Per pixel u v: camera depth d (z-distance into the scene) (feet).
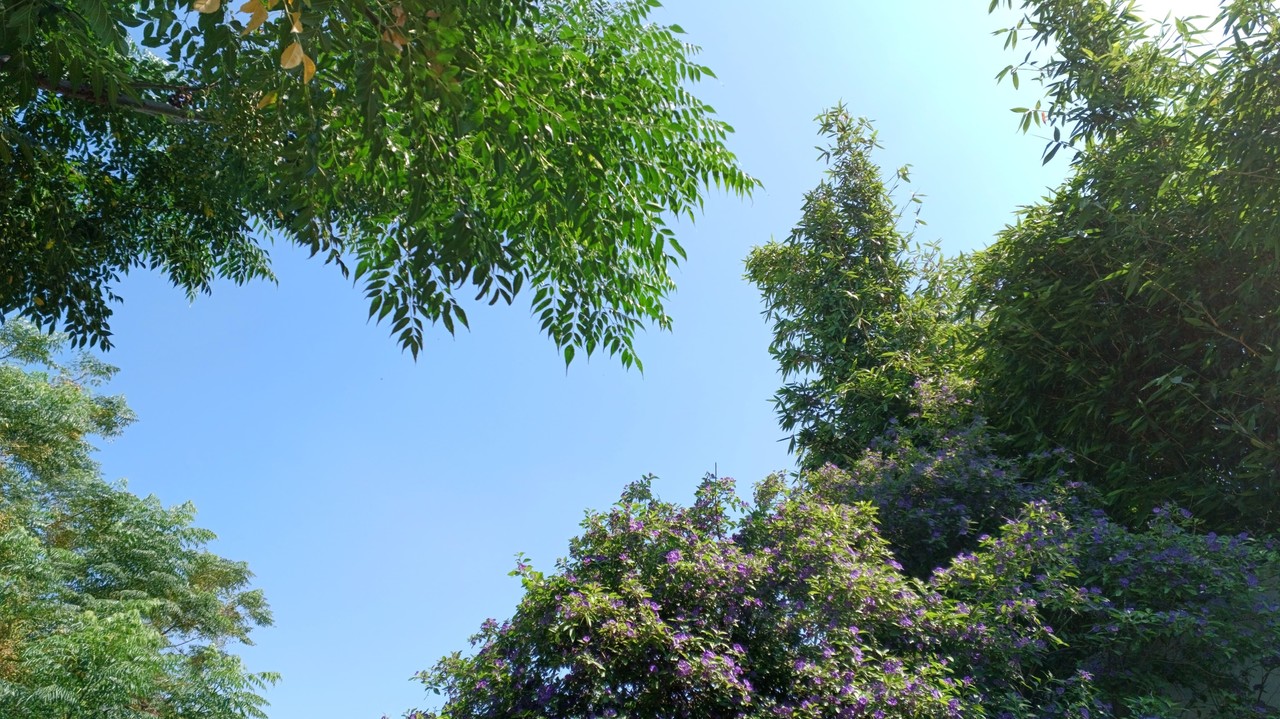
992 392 23.53
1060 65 21.85
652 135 15.43
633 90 16.33
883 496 19.80
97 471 44.83
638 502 16.58
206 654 40.19
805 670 13.57
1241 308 17.85
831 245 30.60
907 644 15.01
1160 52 17.71
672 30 17.53
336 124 11.59
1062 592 15.08
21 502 38.45
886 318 29.40
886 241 30.63
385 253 13.34
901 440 22.50
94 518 43.11
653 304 16.60
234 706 36.35
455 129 9.06
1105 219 19.86
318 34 7.80
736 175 17.65
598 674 13.58
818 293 30.27
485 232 12.47
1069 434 21.74
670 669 13.48
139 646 31.94
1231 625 14.64
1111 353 20.86
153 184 20.62
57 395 41.50
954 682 13.74
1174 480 19.33
